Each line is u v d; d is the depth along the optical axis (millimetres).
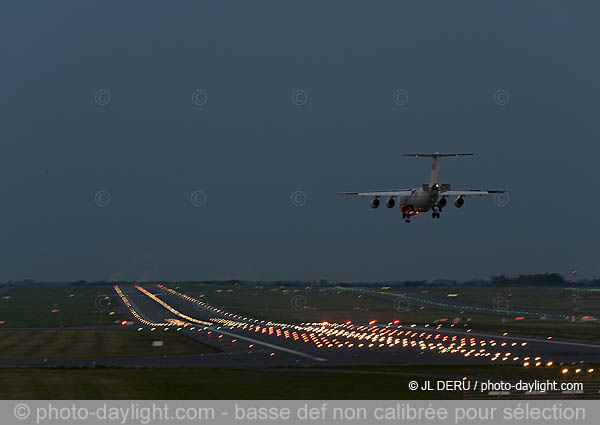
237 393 71438
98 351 126375
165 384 76562
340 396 70938
